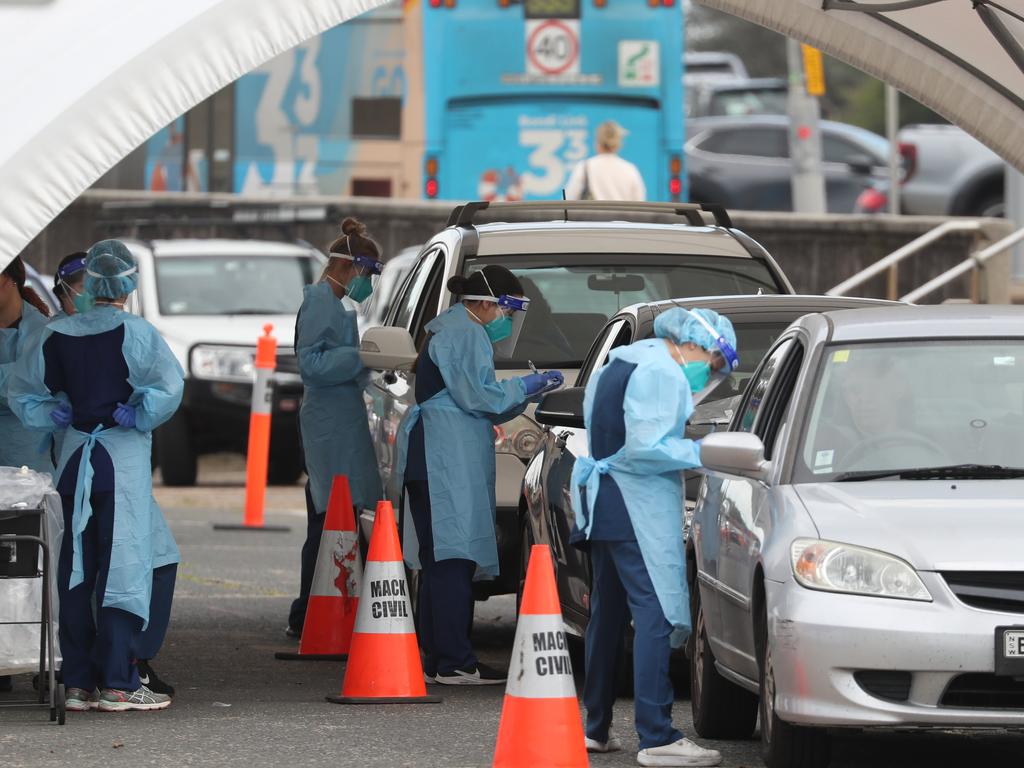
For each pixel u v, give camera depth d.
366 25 96.38
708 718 30.03
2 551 31.22
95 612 33.31
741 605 27.44
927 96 39.44
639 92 87.62
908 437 27.47
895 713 24.47
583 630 33.59
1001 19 37.69
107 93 30.30
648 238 41.97
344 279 42.56
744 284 41.03
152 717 31.92
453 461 34.91
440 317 35.28
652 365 27.14
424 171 89.56
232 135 98.62
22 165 30.12
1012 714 24.39
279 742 29.52
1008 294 89.44
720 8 38.75
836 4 37.81
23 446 35.81
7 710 32.62
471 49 88.88
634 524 27.28
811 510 26.05
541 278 40.81
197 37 30.55
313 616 39.75
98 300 32.06
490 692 35.00
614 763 27.73
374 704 33.44
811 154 115.75
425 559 35.59
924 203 123.38
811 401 28.00
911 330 28.84
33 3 30.34
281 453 78.44
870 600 24.72
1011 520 25.38
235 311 78.81
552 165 88.50
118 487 31.72
